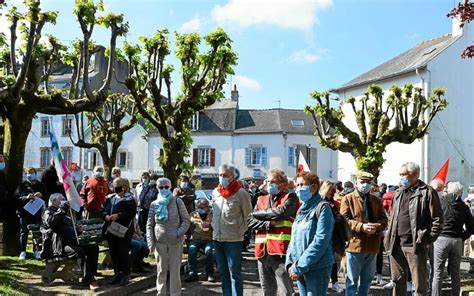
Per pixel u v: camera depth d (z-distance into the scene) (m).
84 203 11.91
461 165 30.98
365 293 8.10
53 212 9.06
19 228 11.77
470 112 31.67
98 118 24.53
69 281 9.29
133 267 10.55
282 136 46.09
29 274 9.72
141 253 10.59
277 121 47.00
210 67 16.02
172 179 15.89
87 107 12.19
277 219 7.14
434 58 29.98
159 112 15.92
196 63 16.28
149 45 15.80
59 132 47.94
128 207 9.38
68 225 9.05
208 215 10.96
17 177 11.71
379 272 10.96
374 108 20.42
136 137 47.38
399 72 30.94
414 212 7.45
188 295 9.69
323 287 6.10
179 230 8.68
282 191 7.35
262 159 46.34
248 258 13.97
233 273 8.16
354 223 7.94
